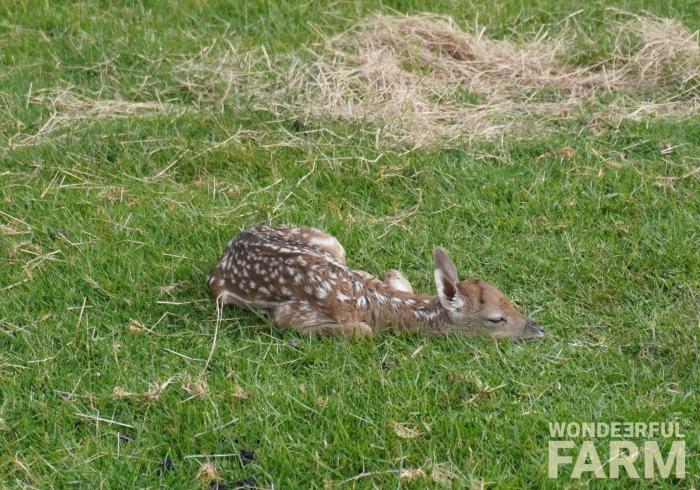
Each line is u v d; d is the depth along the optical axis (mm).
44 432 10352
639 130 15883
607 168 15000
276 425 10250
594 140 15742
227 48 18703
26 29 19734
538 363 11148
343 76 17422
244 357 11266
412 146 15711
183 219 14039
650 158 15328
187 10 20156
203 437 10180
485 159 15469
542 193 14414
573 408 10406
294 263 11984
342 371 10992
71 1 20797
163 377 11016
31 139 16031
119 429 10422
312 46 18578
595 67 18047
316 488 9562
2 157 15500
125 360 11328
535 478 9562
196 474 9766
